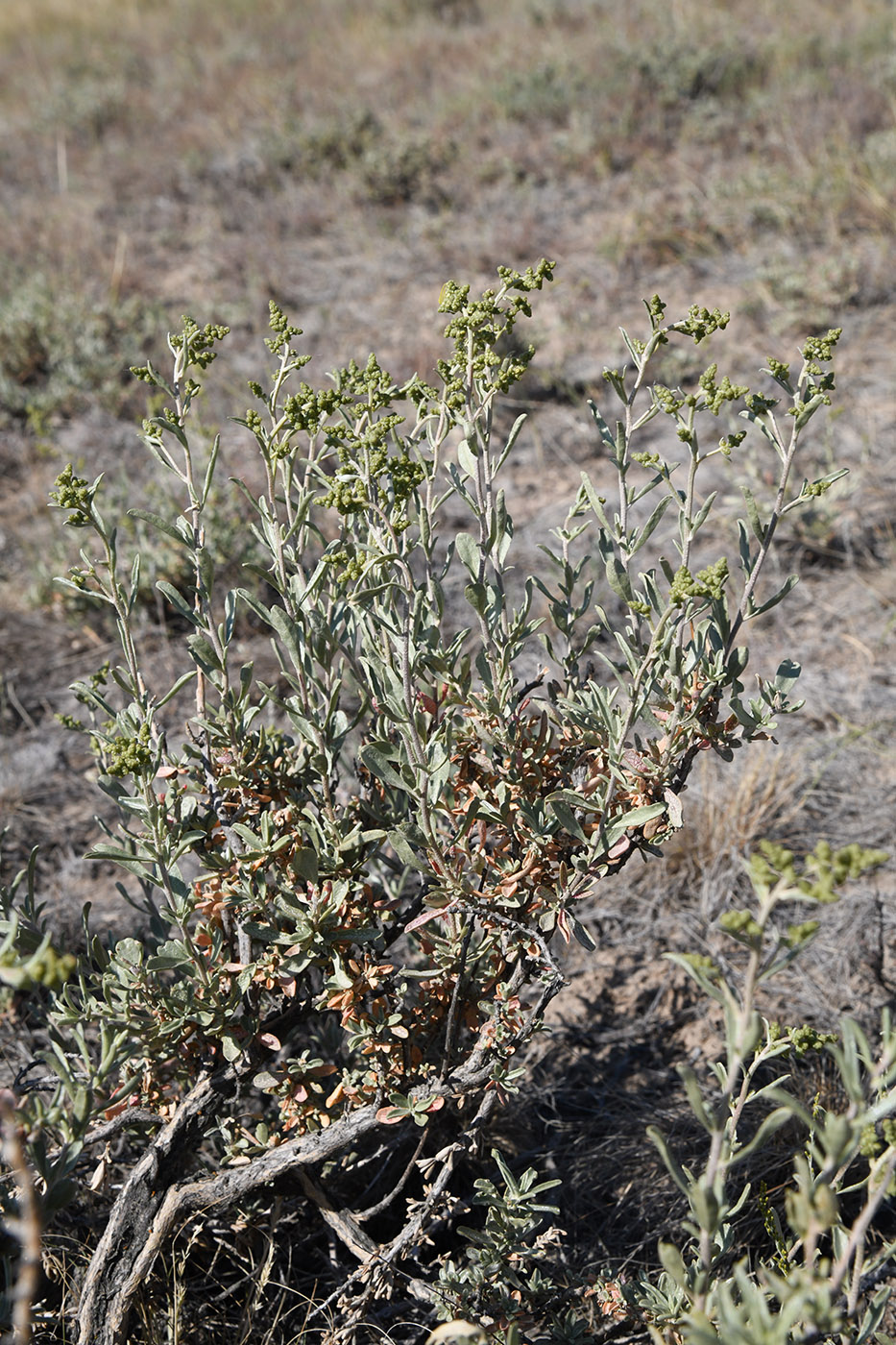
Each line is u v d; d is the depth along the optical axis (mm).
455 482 2039
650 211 8000
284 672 1950
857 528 4848
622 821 1867
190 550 2008
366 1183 2408
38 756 4008
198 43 14477
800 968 3098
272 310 1997
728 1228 1866
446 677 2006
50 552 5016
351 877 2076
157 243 8812
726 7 12227
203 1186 2010
